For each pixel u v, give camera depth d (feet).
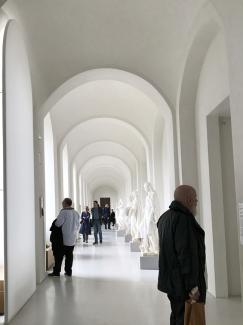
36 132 27.66
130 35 26.84
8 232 17.90
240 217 14.34
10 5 21.20
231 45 14.94
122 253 44.16
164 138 44.47
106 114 45.98
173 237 11.72
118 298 22.21
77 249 49.47
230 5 14.87
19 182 20.38
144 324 17.16
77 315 18.78
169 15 24.54
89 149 73.82
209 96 23.29
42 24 24.94
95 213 56.95
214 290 22.86
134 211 48.26
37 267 26.89
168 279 11.75
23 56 22.67
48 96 28.78
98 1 24.03
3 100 18.15
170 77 28.63
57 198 44.52
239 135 14.32
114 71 29.09
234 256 23.26
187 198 12.16
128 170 80.38
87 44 27.32
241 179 14.25
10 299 17.99
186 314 11.07
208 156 23.71
